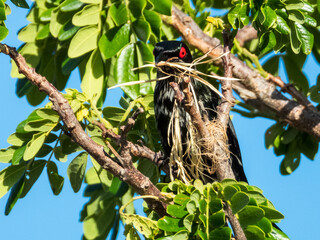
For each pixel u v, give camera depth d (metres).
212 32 12.68
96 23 10.16
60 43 11.43
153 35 10.47
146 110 10.22
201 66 12.27
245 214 7.35
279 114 12.34
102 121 9.38
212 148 8.64
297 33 9.41
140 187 7.99
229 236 7.00
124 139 7.81
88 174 11.40
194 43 12.18
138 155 9.69
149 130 10.71
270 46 9.34
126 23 10.08
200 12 12.98
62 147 9.63
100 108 9.89
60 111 7.76
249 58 13.01
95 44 10.16
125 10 10.08
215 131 8.77
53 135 9.52
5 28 8.37
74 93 9.22
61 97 7.79
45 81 7.79
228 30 9.46
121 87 9.95
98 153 7.86
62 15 10.90
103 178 10.09
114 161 7.96
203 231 7.25
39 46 11.65
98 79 10.26
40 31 11.26
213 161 8.73
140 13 10.02
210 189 7.34
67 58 10.77
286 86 12.38
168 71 10.91
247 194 7.25
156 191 8.09
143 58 10.08
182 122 10.62
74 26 10.69
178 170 9.17
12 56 7.74
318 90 11.20
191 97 7.70
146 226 7.65
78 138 7.83
